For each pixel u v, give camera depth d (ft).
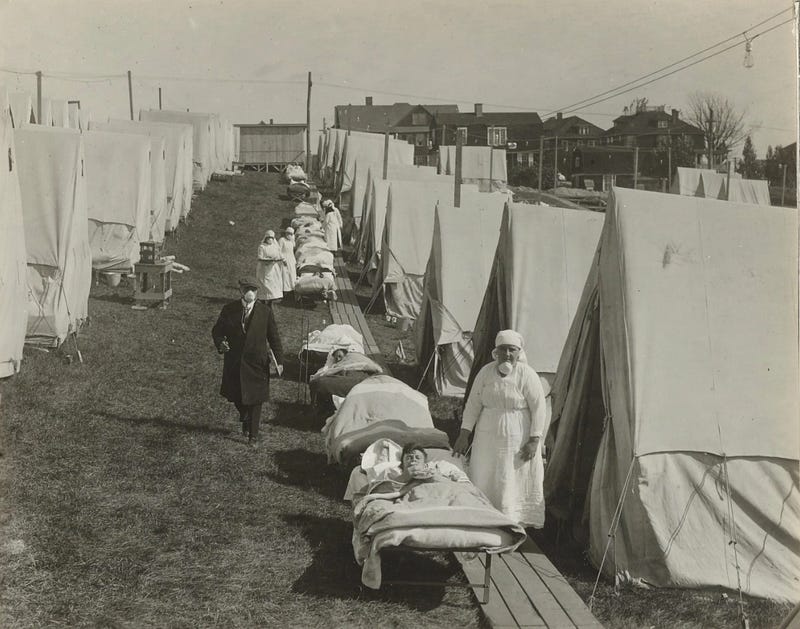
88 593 20.18
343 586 21.62
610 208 26.23
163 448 31.17
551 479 28.19
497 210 49.39
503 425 25.25
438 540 20.42
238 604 20.27
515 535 21.02
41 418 32.81
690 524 23.56
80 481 27.04
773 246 26.23
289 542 23.99
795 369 24.82
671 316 25.07
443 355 45.29
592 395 27.50
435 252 47.78
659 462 23.73
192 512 25.58
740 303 25.46
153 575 21.40
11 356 37.22
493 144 243.40
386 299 66.54
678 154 184.34
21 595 19.70
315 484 29.09
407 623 19.92
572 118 235.40
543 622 19.98
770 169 114.52
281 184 150.20
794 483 24.00
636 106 209.26
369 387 33.22
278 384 43.96
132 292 64.49
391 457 26.32
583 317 27.45
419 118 252.42
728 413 24.25
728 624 21.22
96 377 40.14
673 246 25.82
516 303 37.78
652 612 21.58
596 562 24.47
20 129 45.44
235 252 88.17
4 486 25.76
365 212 92.27
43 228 44.19
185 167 100.32
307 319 61.77
